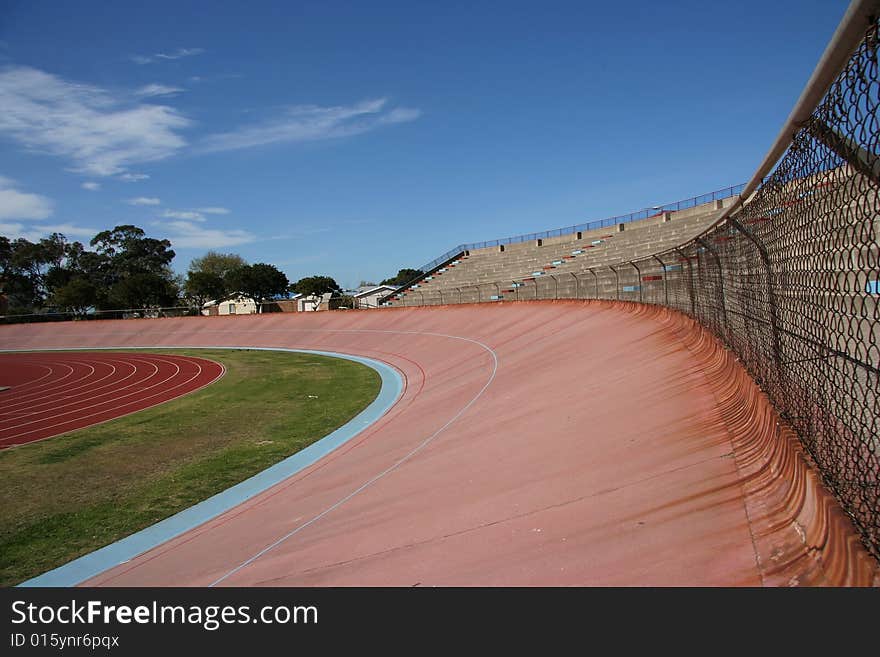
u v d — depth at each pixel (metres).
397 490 9.21
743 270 6.25
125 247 128.88
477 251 59.22
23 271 119.56
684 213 37.78
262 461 14.35
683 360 9.47
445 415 14.47
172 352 49.84
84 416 23.08
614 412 8.70
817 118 2.76
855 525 2.88
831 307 2.96
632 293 19.94
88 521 11.24
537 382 14.12
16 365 46.00
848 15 1.94
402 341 36.88
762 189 4.64
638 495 5.41
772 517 3.87
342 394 23.64
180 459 15.28
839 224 2.65
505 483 7.55
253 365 36.84
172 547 9.53
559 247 47.81
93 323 63.66
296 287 119.62
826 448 3.45
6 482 14.17
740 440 5.39
